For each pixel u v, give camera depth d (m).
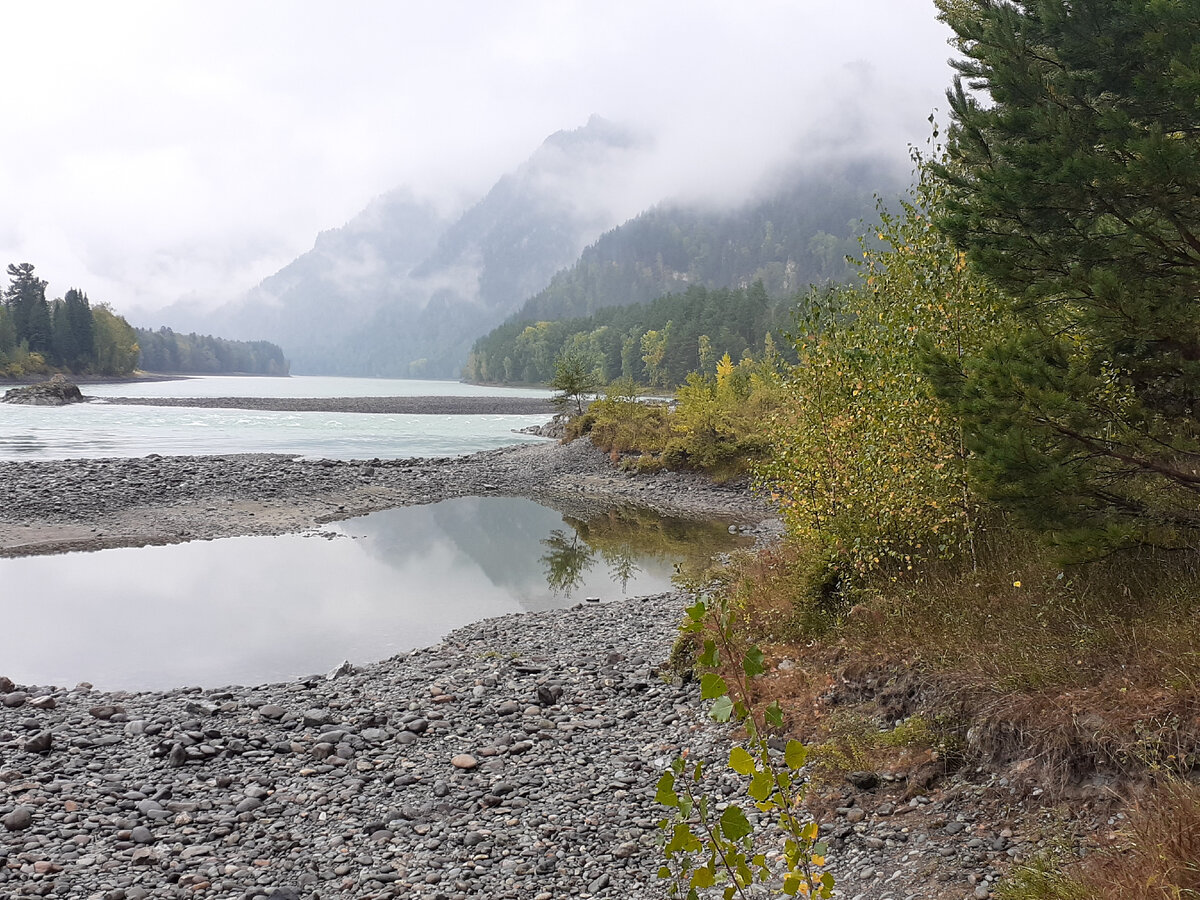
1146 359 7.06
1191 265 6.77
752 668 3.38
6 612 16.61
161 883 6.52
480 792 8.15
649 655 12.70
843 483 11.22
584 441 45.00
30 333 151.12
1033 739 6.43
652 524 28.33
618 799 7.86
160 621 16.16
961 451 9.84
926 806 6.61
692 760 8.56
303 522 27.77
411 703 10.81
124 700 11.30
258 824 7.56
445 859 6.84
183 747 9.11
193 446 48.28
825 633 10.48
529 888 6.38
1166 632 6.51
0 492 28.50
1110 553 6.78
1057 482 6.53
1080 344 7.54
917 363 7.60
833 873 6.09
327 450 48.59
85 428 58.31
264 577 20.12
